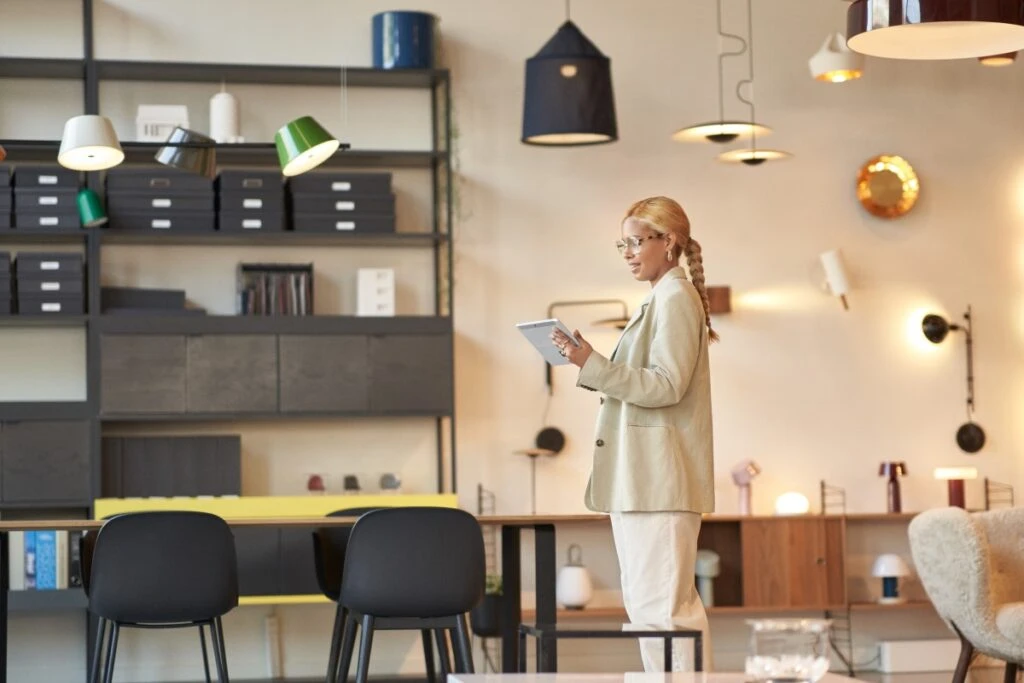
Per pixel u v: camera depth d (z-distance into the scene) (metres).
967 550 5.48
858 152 8.26
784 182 8.17
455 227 7.80
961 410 8.27
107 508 6.72
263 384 7.21
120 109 7.52
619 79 8.04
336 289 7.66
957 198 8.36
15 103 7.43
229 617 7.47
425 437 7.69
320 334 7.29
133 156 7.37
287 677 7.47
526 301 7.86
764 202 8.14
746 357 8.09
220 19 7.62
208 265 7.54
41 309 7.05
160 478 7.19
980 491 8.27
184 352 7.14
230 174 7.26
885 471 7.97
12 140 7.13
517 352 7.84
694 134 7.23
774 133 8.17
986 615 5.46
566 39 6.96
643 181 8.02
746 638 7.88
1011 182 8.42
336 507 6.79
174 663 7.37
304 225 7.32
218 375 7.17
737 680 2.98
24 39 7.41
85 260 7.38
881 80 8.31
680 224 4.04
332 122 7.73
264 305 7.34
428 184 7.82
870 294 8.23
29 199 7.08
